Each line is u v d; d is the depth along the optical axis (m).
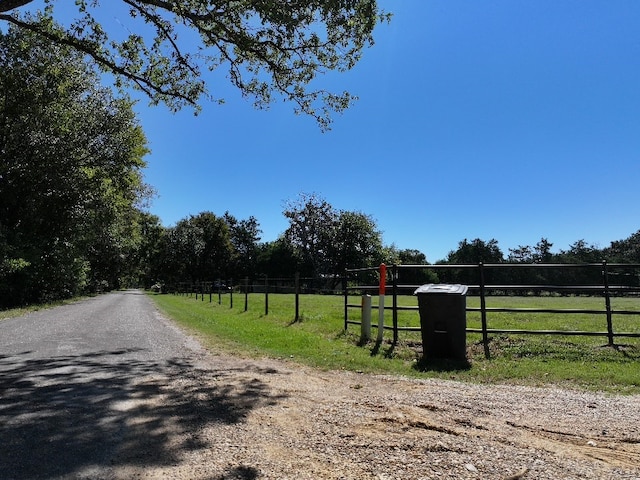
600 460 3.57
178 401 5.23
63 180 27.05
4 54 21.75
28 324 14.91
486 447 3.83
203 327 13.73
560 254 91.19
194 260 88.00
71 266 33.81
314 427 4.34
